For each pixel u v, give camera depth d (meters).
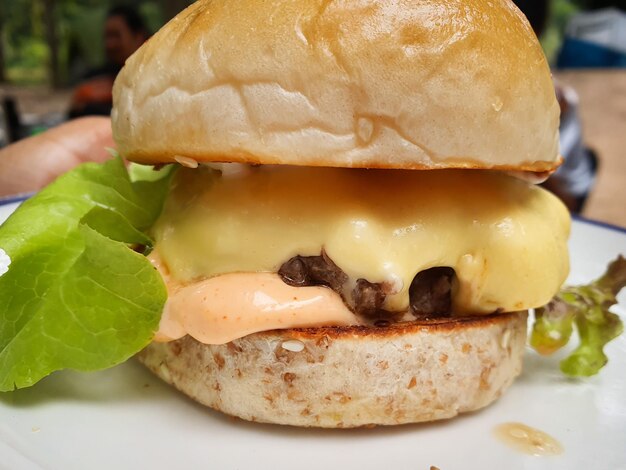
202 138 0.10
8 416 0.11
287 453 0.10
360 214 0.10
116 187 0.13
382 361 0.10
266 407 0.11
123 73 0.11
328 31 0.09
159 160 0.11
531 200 0.12
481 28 0.10
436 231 0.11
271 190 0.11
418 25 0.09
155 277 0.10
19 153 0.22
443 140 0.10
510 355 0.12
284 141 0.09
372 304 0.10
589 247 0.19
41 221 0.12
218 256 0.11
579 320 0.13
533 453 0.11
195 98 0.10
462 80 0.09
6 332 0.11
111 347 0.11
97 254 0.10
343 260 0.10
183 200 0.12
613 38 0.60
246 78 0.09
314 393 0.10
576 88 0.55
